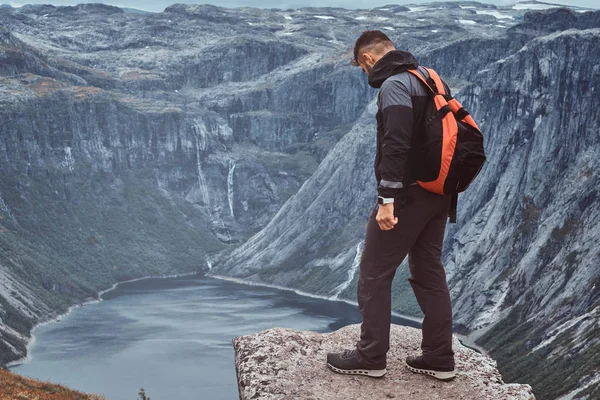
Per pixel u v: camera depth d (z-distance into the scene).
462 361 7.53
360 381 7.05
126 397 136.75
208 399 133.88
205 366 161.62
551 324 157.38
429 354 7.12
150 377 153.00
